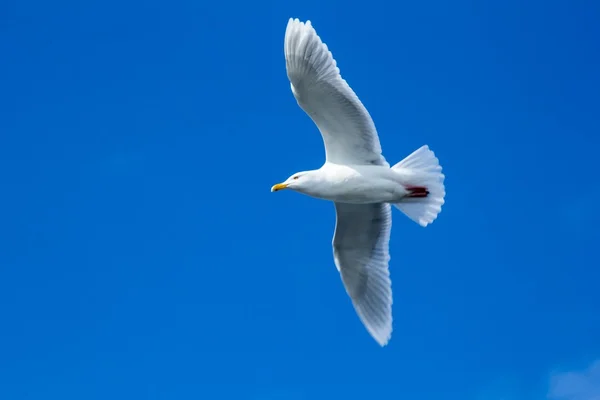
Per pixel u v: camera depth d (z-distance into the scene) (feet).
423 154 51.62
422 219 51.29
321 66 49.52
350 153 51.47
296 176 51.65
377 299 55.72
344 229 55.06
